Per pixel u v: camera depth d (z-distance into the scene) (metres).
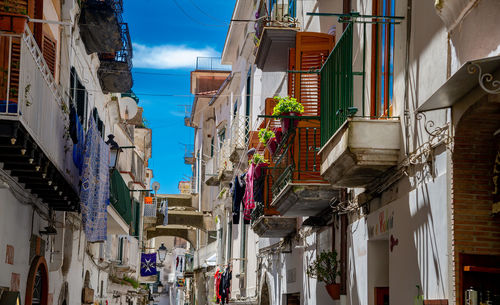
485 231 7.26
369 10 10.71
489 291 7.02
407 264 8.71
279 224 17.02
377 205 10.16
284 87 18.23
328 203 12.91
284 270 18.55
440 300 7.52
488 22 6.42
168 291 85.44
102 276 24.98
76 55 16.23
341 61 10.04
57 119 12.26
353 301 11.47
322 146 11.07
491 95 6.47
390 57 9.73
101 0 16.02
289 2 18.23
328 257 12.71
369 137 8.98
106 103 22.72
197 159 47.06
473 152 7.30
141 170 35.19
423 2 8.30
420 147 8.27
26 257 12.62
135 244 34.47
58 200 13.87
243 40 29.36
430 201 7.94
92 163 14.59
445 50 7.57
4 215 11.03
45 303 14.24
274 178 16.72
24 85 9.66
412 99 8.62
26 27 9.80
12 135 9.31
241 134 25.73
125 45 18.27
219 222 34.69
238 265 27.97
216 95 35.09
